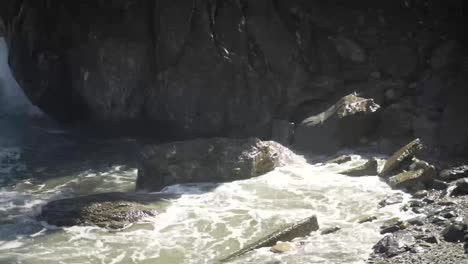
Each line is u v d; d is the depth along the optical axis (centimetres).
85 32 1662
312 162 1320
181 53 1580
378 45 1617
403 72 1571
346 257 793
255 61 1570
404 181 1098
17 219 1021
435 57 1550
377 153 1338
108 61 1641
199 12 1558
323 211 1012
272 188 1137
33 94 1773
